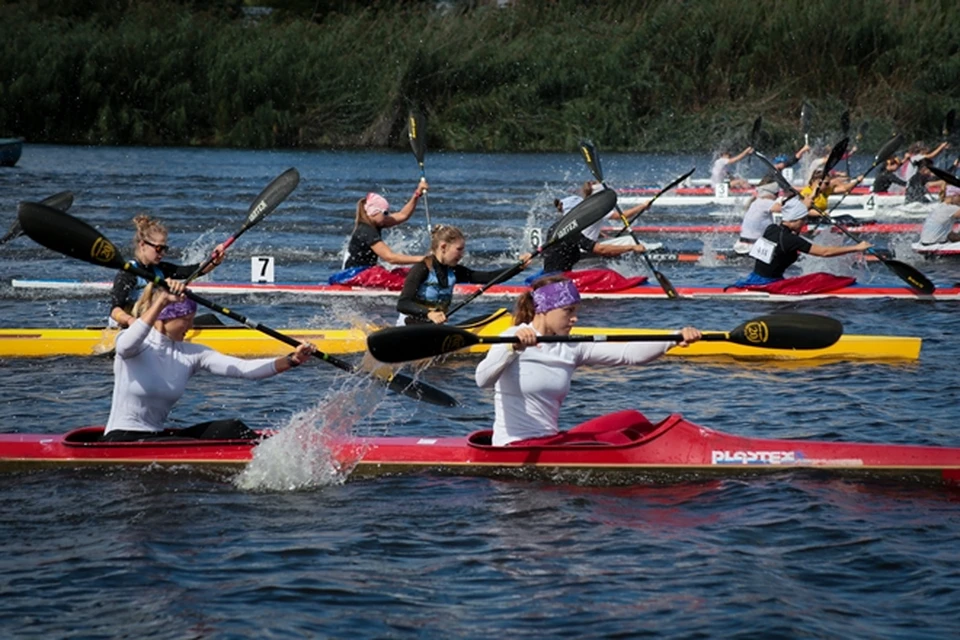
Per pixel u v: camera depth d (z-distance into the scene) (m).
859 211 54.03
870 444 16.56
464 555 13.72
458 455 16.64
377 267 31.59
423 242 46.53
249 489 16.00
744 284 32.19
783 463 16.47
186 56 90.69
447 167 77.62
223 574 13.19
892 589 12.68
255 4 120.81
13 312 30.14
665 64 90.94
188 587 12.84
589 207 22.94
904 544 13.88
